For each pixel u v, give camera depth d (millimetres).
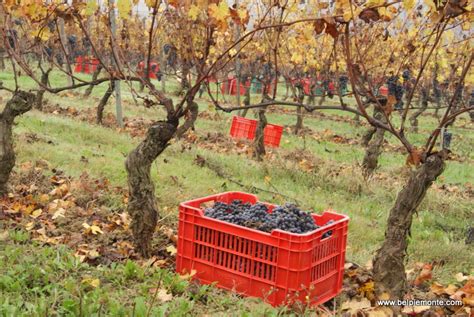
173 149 10727
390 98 4629
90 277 4680
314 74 14297
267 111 19656
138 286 4645
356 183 9547
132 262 4926
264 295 4469
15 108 6520
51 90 5793
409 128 19031
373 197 9336
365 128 19703
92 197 7152
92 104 18156
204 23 5168
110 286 4633
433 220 8328
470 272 6285
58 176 7992
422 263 6234
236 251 4645
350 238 7027
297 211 4938
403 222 4801
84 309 3965
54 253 5098
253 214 4949
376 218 8320
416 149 4734
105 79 5586
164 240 5992
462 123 23703
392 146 16531
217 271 4750
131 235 5973
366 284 5023
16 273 4547
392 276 4809
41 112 14297
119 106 13930
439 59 10812
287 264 4402
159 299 4449
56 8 5645
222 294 4637
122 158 9828
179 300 4430
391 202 9188
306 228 4805
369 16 4363
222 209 5098
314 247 4504
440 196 9453
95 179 7996
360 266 5855
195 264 4859
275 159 11031
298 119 16969
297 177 9938
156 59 23594
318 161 12008
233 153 12086
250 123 14156
